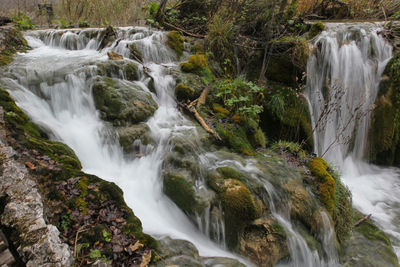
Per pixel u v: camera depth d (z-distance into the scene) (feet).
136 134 14.66
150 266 8.60
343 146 21.66
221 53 23.40
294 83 21.15
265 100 20.59
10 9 34.76
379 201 18.39
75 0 35.32
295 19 25.27
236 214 11.64
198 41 24.76
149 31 24.59
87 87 16.25
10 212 7.27
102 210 9.54
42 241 6.64
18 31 23.12
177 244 10.10
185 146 14.08
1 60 17.87
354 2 31.45
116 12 33.01
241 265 9.95
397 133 21.26
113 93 15.70
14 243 6.67
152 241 9.42
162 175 13.23
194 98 18.89
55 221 8.63
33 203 7.64
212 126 16.56
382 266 12.73
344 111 21.29
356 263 12.84
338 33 22.65
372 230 14.82
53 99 15.33
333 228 13.17
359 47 22.20
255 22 25.16
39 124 12.91
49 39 24.85
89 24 32.24
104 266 7.58
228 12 26.96
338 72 21.48
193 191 12.23
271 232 11.60
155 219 11.74
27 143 10.72
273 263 11.35
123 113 15.10
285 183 13.61
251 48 23.56
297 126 19.62
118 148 14.44
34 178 9.28
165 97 18.67
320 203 13.39
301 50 20.63
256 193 12.55
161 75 19.57
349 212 14.71
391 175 21.43
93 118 15.74
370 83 21.53
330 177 14.29
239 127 16.80
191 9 28.94
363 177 21.17
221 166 13.64
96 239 8.49
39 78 15.66
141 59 20.81
